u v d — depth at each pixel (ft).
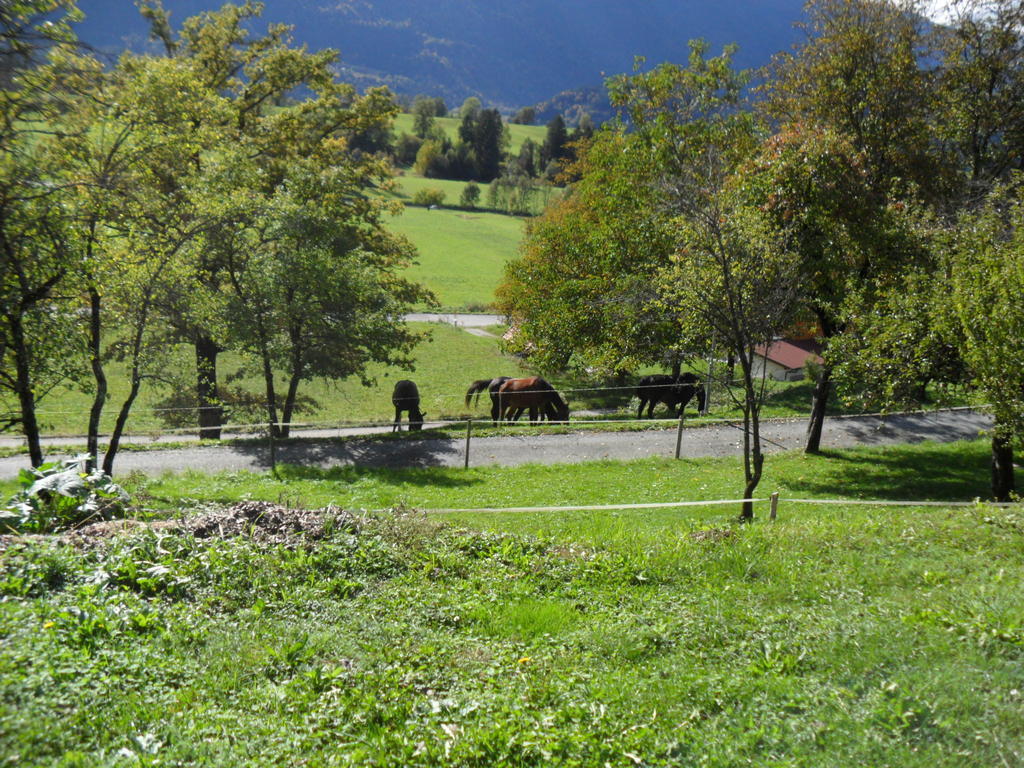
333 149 130.21
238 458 96.99
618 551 41.06
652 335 95.04
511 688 24.68
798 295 66.80
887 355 69.41
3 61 43.42
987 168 107.24
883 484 78.79
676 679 25.13
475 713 22.85
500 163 641.40
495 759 20.43
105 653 23.99
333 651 27.14
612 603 33.96
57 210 54.24
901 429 107.45
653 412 127.54
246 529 39.63
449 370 190.90
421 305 271.08
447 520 49.44
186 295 76.18
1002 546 39.88
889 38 94.63
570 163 193.06
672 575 37.73
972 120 103.60
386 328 112.98
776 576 36.96
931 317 61.93
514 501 69.82
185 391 110.32
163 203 71.82
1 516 37.14
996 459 66.69
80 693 21.35
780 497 73.31
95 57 48.62
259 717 22.03
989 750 19.13
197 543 35.60
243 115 120.16
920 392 69.62
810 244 76.13
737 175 80.74
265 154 121.70
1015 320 49.98
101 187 58.08
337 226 109.60
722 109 116.37
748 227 56.34
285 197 101.86
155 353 82.74
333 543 38.40
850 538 43.14
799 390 133.18
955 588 32.35
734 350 58.85
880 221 76.02
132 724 20.52
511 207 513.86
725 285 54.60
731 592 34.73
